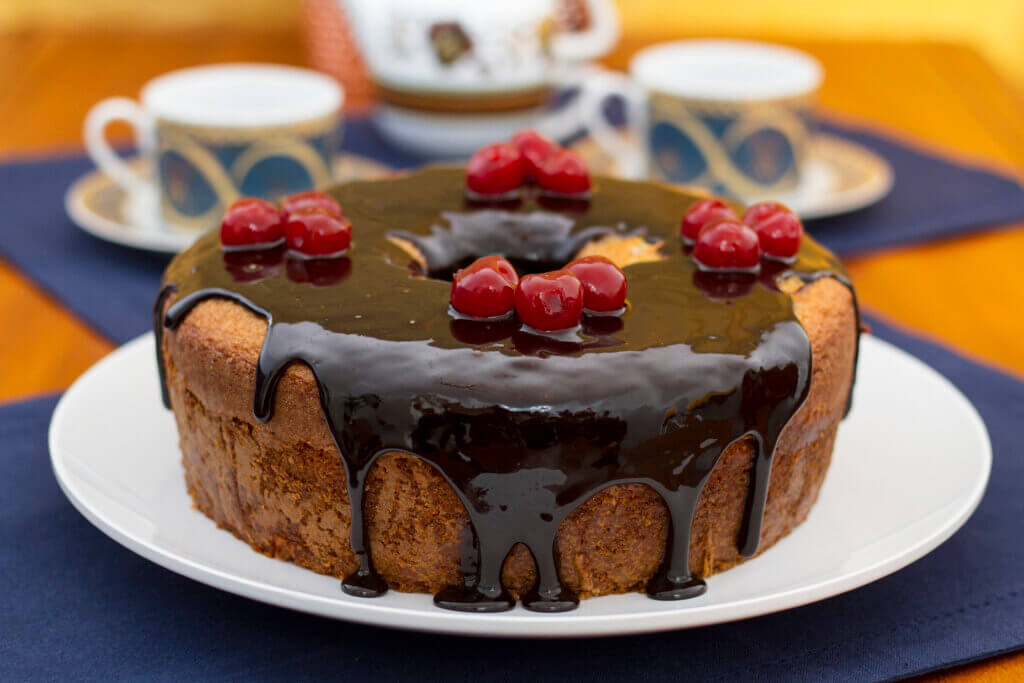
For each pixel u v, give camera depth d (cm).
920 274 105
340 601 75
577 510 79
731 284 83
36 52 144
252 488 81
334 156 109
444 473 78
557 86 120
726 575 81
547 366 78
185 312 83
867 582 78
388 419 78
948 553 84
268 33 158
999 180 117
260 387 79
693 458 78
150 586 81
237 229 85
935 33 189
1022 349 99
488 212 89
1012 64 189
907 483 85
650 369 78
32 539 84
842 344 84
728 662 78
